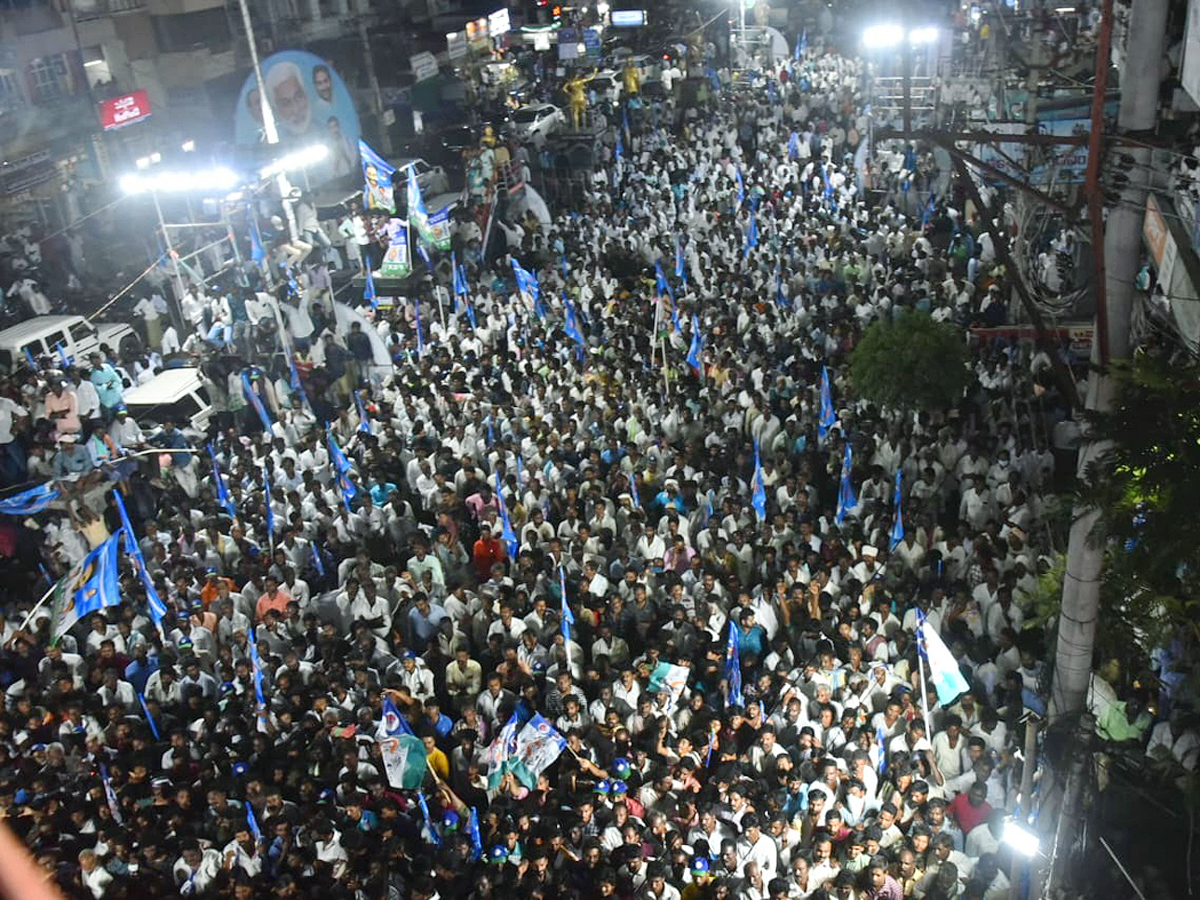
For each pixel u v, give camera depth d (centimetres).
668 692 1155
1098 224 762
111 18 3731
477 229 2856
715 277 2431
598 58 5156
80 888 973
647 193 3219
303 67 3325
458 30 5384
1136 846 1056
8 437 1950
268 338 2338
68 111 3406
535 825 1028
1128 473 775
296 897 945
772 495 1584
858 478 1639
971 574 1330
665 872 941
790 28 5272
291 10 4450
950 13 2642
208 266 2903
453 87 4369
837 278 2455
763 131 3716
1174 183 1232
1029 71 1842
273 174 2736
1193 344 1244
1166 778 1065
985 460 1592
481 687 1301
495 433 1816
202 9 4003
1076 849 975
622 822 1001
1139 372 786
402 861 1003
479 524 1592
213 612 1409
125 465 1767
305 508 1653
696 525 1523
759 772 1079
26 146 3256
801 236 2630
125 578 1438
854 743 1075
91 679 1285
